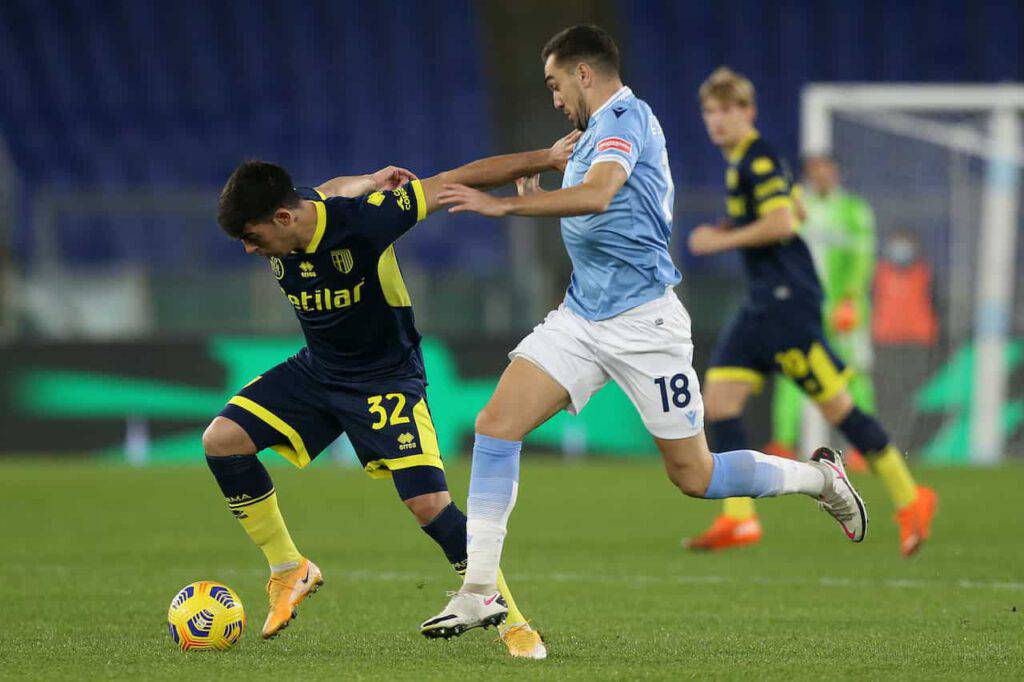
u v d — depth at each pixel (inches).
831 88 2021.4
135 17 3218.5
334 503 1534.2
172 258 2817.4
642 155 651.5
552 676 571.5
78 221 2834.6
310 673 579.2
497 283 2219.5
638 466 2058.3
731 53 3080.7
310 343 682.2
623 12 3137.3
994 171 2042.3
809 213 1616.6
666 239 669.3
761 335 1099.3
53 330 2251.5
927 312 2028.8
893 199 2044.8
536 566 1010.7
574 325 657.6
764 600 839.7
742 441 1129.4
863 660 617.6
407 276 2215.8
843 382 1084.5
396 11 3221.0
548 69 670.5
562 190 615.8
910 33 3058.6
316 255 643.5
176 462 2175.2
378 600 839.7
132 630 712.4
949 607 805.9
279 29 3216.0
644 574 964.6
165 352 2199.8
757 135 1093.1
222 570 981.8
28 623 737.0
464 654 639.1
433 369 2170.3
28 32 3198.8
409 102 3125.0
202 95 3147.1
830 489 727.1
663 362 657.0
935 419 2050.9
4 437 2217.0
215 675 573.9
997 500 1504.7
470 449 2162.9
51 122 3105.3
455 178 661.3
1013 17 3056.1
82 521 1336.1
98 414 2204.7
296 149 3085.6
